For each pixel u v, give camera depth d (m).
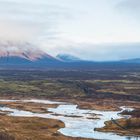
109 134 166.12
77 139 150.25
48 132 166.12
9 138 141.62
